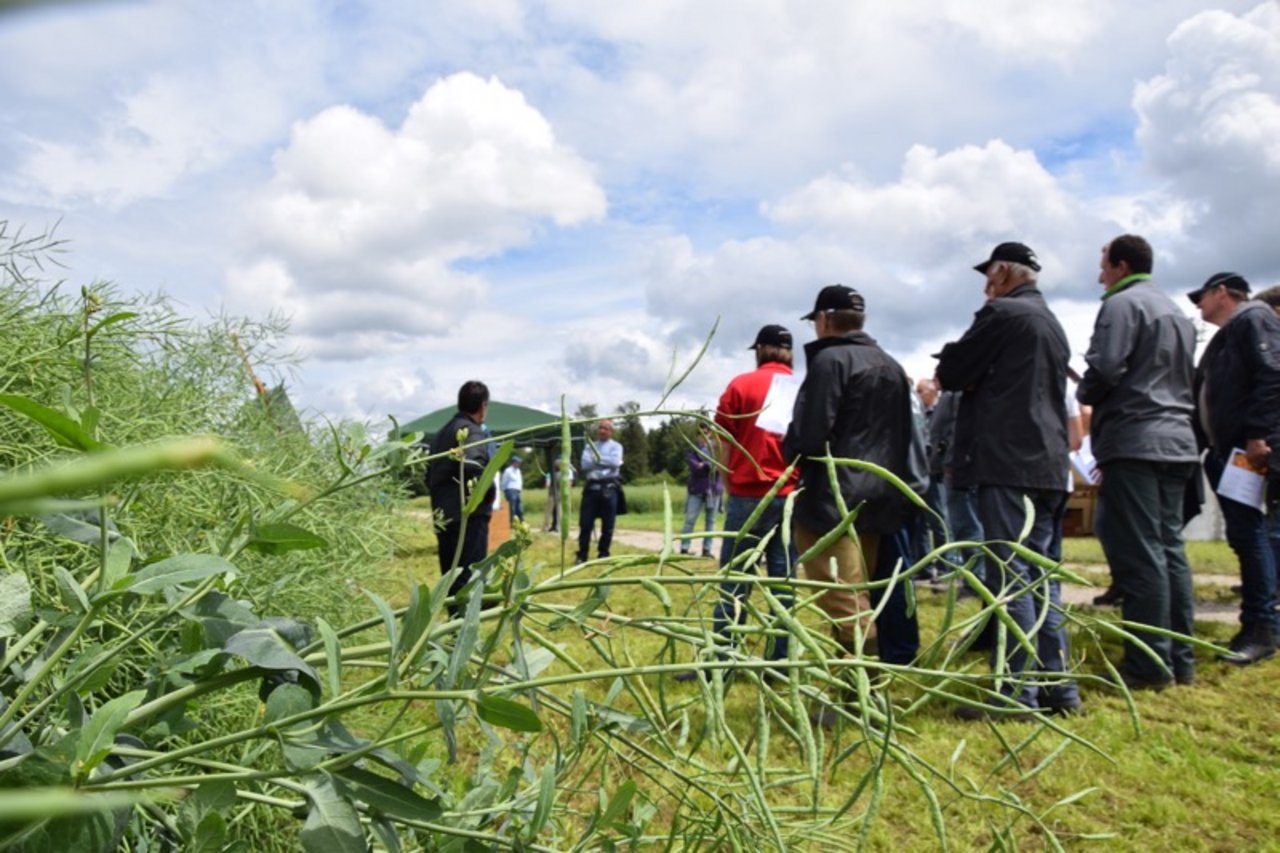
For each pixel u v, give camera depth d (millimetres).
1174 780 2984
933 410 6805
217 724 1476
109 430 1612
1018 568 3523
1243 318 4520
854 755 2957
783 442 3660
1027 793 2867
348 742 887
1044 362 3529
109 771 862
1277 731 3461
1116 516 3920
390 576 2713
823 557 3459
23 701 770
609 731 1155
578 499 12117
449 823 1082
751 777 895
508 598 947
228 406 2453
